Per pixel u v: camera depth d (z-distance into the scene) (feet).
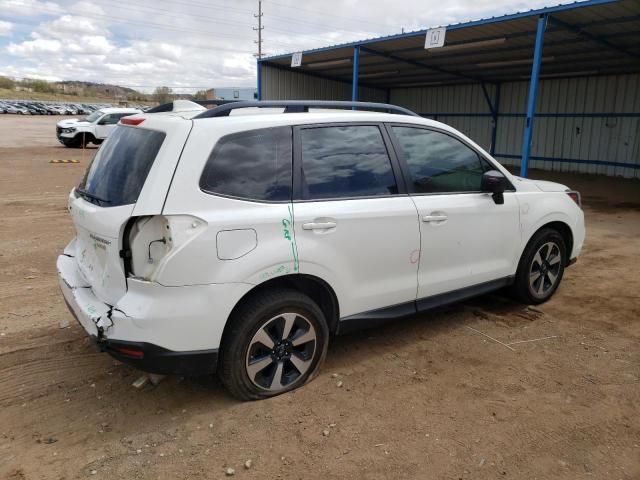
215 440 9.10
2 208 30.30
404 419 9.71
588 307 15.34
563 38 39.17
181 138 9.05
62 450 8.83
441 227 12.13
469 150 13.25
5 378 11.13
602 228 27.94
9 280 17.39
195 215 8.81
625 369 11.57
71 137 71.41
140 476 8.22
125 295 8.94
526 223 14.17
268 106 10.43
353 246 10.66
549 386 10.87
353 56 50.78
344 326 11.07
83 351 12.37
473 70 57.67
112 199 9.30
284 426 9.48
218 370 9.80
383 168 11.45
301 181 10.20
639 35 37.17
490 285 13.84
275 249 9.53
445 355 12.30
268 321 9.81
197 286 8.86
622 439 9.13
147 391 10.68
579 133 58.75
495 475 8.25
